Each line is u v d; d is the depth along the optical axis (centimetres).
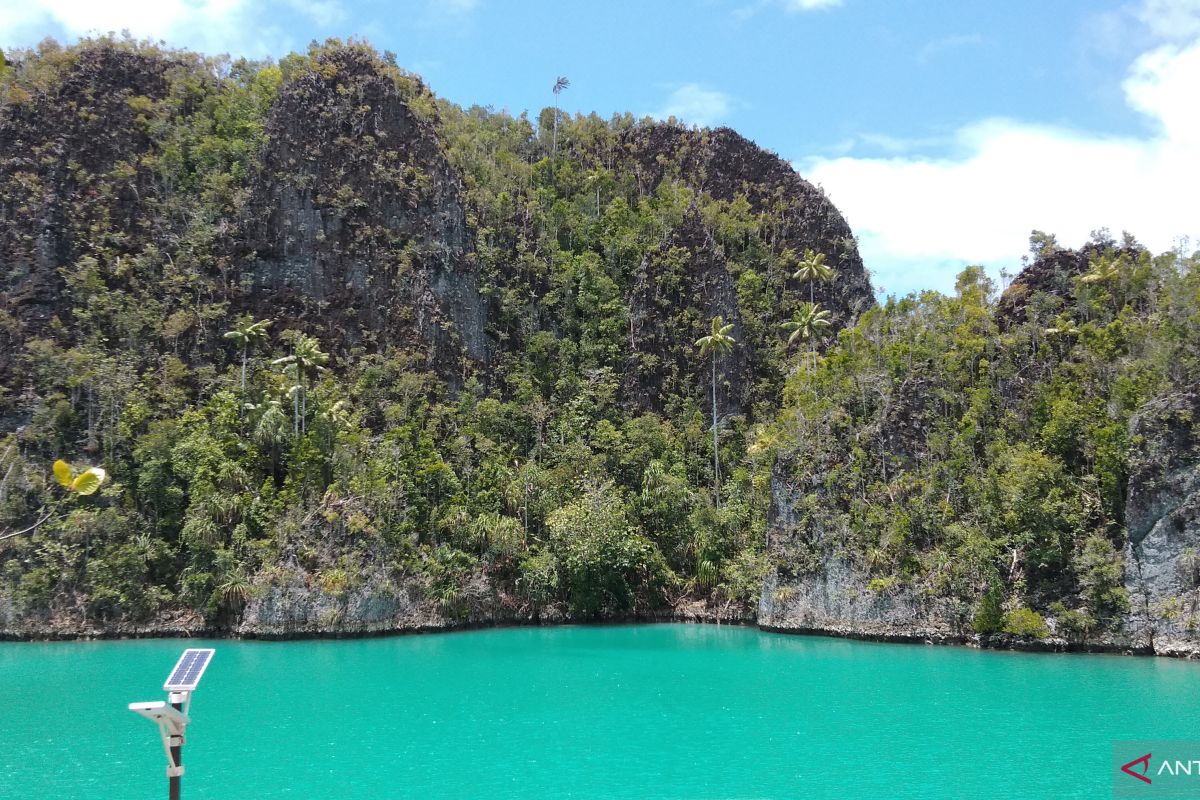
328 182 11700
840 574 8312
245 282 11088
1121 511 7369
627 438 11306
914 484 8194
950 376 8700
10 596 8562
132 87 12106
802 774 3888
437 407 10862
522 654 7462
